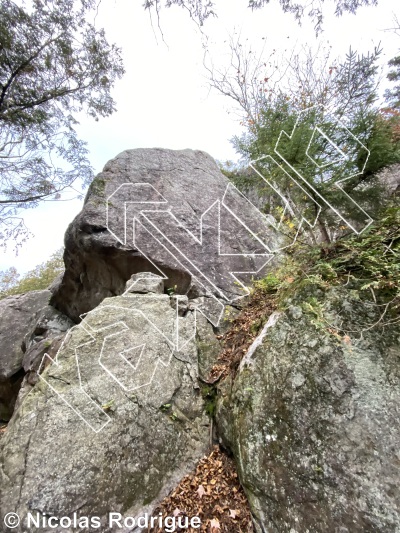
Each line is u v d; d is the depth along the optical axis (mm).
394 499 1129
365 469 1226
